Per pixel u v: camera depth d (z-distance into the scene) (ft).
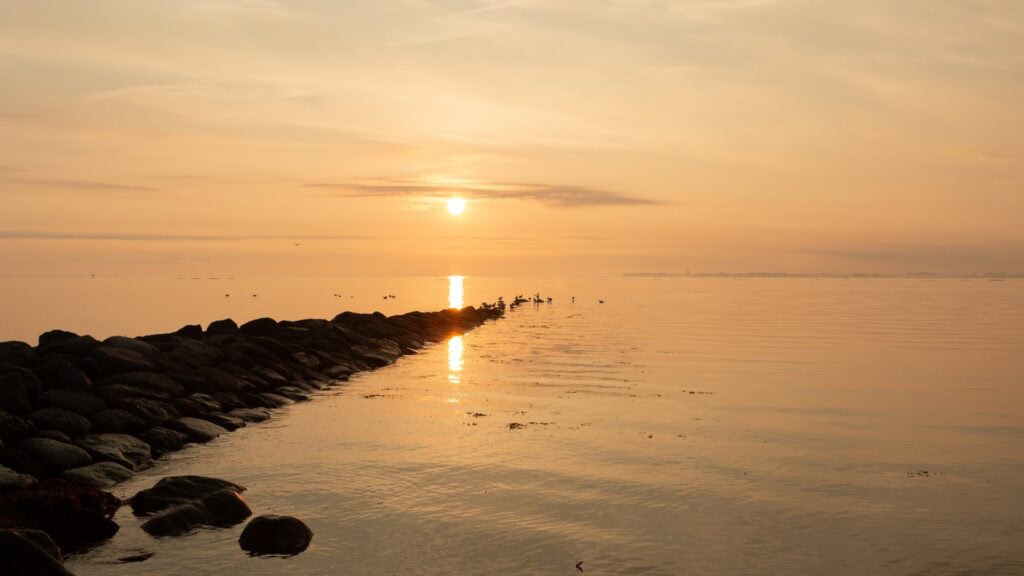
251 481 71.97
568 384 132.05
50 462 68.59
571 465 77.25
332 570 51.72
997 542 56.85
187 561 52.90
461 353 188.24
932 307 442.50
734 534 58.34
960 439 89.45
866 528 59.67
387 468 76.28
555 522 60.90
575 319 328.90
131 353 102.32
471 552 54.90
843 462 78.74
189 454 82.02
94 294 608.19
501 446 85.30
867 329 268.00
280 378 123.13
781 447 84.94
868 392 123.44
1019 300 549.13
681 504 65.26
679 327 278.05
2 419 72.64
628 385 130.52
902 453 82.64
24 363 94.94
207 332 154.30
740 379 138.00
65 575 45.27
